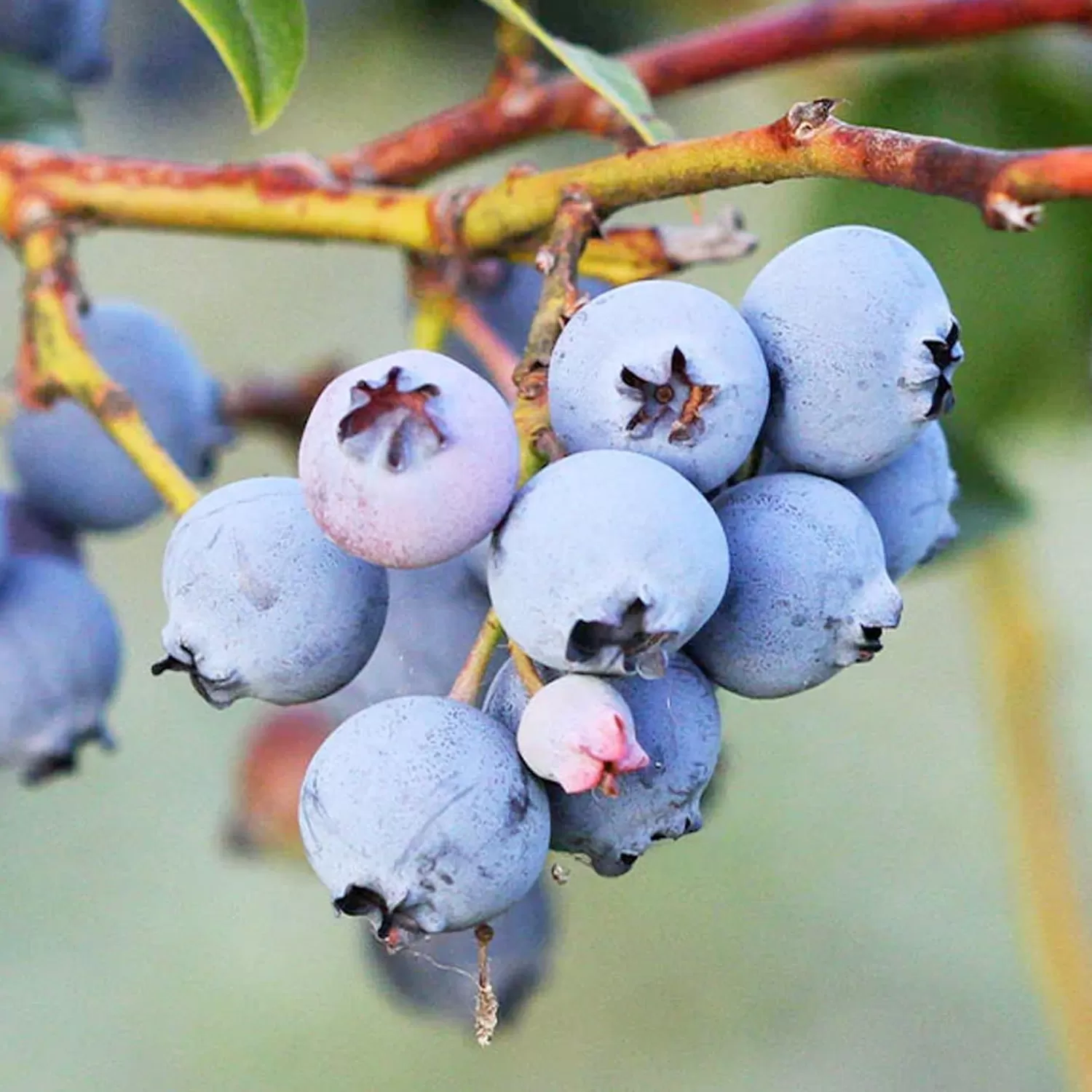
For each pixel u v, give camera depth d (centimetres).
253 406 50
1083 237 51
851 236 43
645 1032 68
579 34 54
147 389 49
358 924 49
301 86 60
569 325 42
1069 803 51
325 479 41
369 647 43
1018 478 52
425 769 41
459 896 41
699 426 42
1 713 48
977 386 51
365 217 46
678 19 54
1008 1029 68
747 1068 68
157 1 60
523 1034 68
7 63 51
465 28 57
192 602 42
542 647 41
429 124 49
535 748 41
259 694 43
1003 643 51
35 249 46
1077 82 52
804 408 42
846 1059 68
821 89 53
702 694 42
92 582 49
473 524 41
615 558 41
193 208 46
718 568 41
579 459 41
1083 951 51
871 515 43
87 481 49
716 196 61
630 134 49
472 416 41
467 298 47
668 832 42
